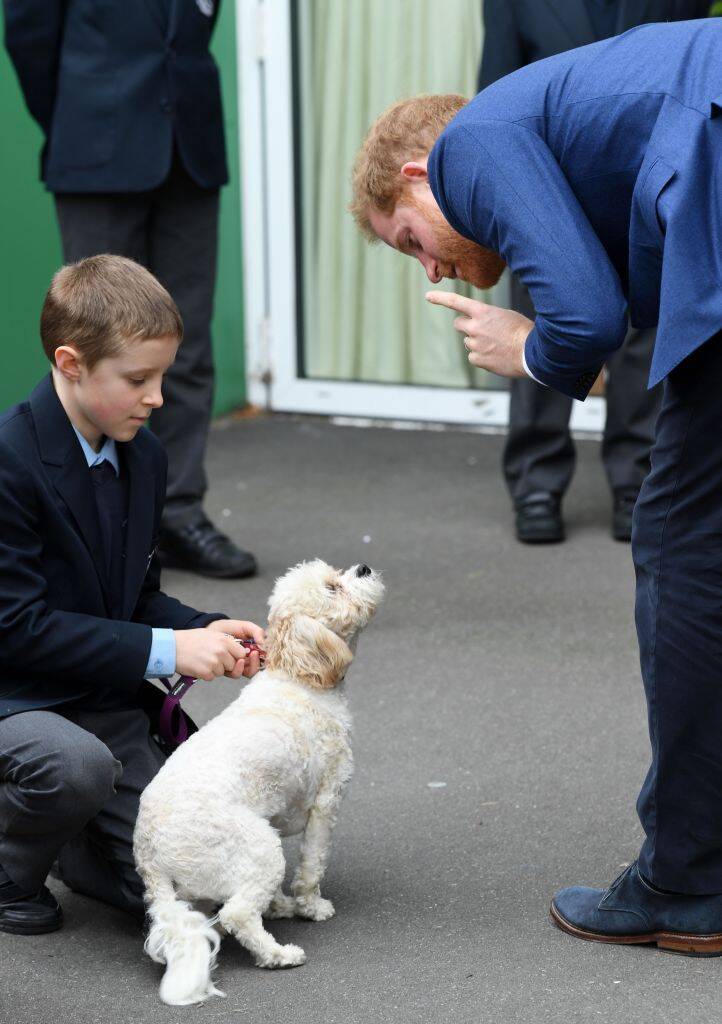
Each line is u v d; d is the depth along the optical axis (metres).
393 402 6.87
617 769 3.28
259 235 6.84
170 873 2.36
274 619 2.60
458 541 5.14
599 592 4.58
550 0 4.61
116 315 2.44
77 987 2.41
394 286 6.80
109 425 2.53
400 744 3.45
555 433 5.07
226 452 6.39
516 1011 2.30
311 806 2.59
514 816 3.06
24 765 2.41
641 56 2.20
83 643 2.51
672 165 2.08
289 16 6.52
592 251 2.14
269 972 2.44
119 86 4.50
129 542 2.64
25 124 5.57
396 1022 2.28
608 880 2.77
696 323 2.04
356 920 2.63
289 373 7.00
